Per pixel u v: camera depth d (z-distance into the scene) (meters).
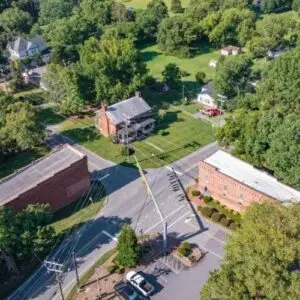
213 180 77.69
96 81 107.25
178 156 92.31
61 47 143.38
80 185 81.44
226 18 149.50
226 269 52.34
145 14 164.62
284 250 48.41
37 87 127.69
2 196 72.88
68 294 62.38
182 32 147.50
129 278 62.88
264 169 79.50
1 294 62.81
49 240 64.56
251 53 140.62
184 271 64.88
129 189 82.94
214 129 101.38
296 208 53.31
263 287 48.84
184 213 76.19
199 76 124.69
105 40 121.06
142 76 110.12
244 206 74.19
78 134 102.50
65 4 181.00
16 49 146.12
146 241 70.06
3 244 60.84
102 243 70.88
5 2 191.25
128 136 98.38
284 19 144.62
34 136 92.12
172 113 109.38
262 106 93.88
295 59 94.25
